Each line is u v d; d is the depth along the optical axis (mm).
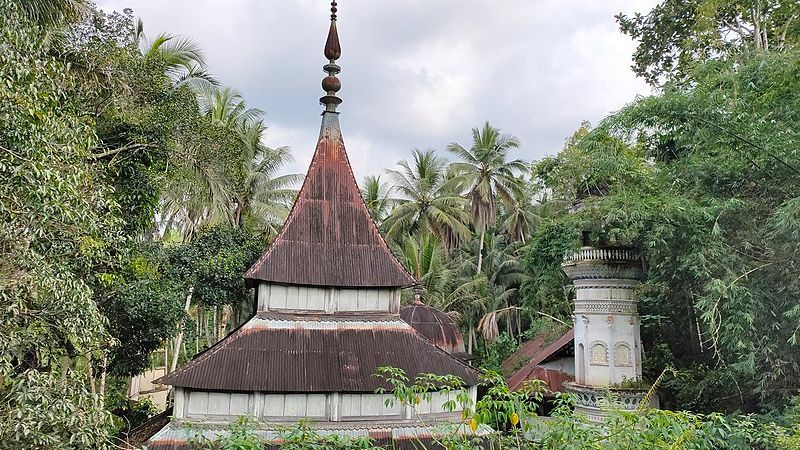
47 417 6684
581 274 14289
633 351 13633
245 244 19641
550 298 22953
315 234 12609
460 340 24109
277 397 10445
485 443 7941
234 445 5848
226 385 10133
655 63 21984
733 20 19000
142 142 14227
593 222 13789
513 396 5711
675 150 14383
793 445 6949
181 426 9898
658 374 14594
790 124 11141
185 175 16781
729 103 11484
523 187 39562
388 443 10352
